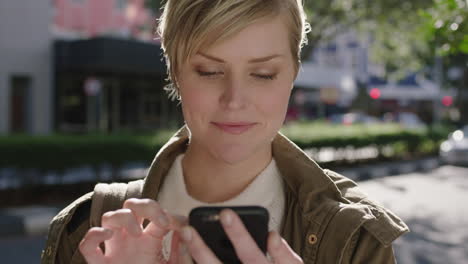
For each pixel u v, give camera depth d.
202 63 0.87
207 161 1.02
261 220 0.78
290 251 0.72
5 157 7.06
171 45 0.92
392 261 0.96
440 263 5.29
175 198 1.05
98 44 15.84
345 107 30.69
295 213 1.01
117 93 19.33
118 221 0.81
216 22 0.82
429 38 3.33
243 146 0.90
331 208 0.97
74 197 8.12
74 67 16.52
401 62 16.50
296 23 0.90
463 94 30.25
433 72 24.67
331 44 28.62
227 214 0.72
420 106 33.56
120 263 0.84
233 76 0.87
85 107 18.31
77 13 17.72
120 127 19.44
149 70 17.28
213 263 0.75
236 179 1.01
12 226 6.32
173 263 0.86
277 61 0.88
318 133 12.23
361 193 1.06
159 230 0.84
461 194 9.53
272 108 0.89
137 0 19.03
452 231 6.61
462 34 3.15
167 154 1.09
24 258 5.38
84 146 7.69
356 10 13.36
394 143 14.86
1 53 15.36
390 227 0.94
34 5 16.09
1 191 7.64
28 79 16.20
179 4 0.89
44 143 7.36
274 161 1.04
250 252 0.73
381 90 30.05
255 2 0.83
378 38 15.30
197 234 0.75
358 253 0.96
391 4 12.94
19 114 16.12
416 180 11.75
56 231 1.10
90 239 0.80
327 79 27.33
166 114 20.81
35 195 7.86
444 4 3.20
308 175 1.01
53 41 16.81
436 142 16.88
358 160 13.81
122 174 8.98
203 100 0.89
